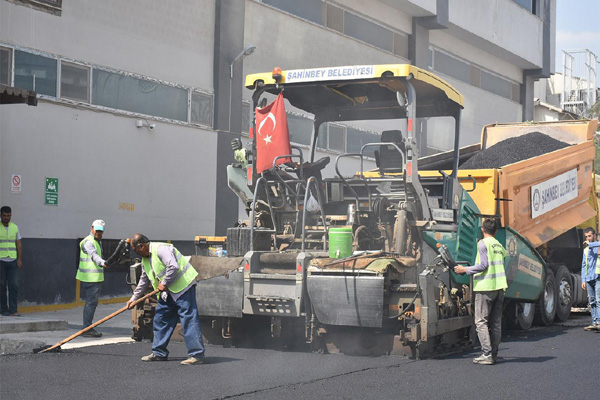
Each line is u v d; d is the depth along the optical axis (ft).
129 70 55.52
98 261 37.42
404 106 33.65
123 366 28.32
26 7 48.26
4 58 47.06
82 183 51.75
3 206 45.32
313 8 74.33
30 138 48.29
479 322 30.60
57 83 50.21
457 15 91.61
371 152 73.15
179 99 60.03
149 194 56.95
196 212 61.11
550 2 115.55
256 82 35.35
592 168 49.26
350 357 31.19
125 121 55.06
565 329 44.57
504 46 102.63
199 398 22.85
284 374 27.09
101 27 53.36
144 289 30.35
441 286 32.27
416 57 87.76
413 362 30.30
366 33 81.82
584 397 24.39
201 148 61.67
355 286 30.01
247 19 66.23
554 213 44.80
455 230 35.24
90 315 37.58
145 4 56.80
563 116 126.52
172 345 34.30
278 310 31.37
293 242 34.78
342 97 37.52
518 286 41.22
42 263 49.11
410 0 81.82
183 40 60.34
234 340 34.09
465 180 38.73
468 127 99.66
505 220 39.06
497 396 24.23
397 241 32.73
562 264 49.29
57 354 30.94
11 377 25.70
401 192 35.83
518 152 44.60
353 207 34.04
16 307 44.42
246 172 37.83
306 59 73.10
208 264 32.76
